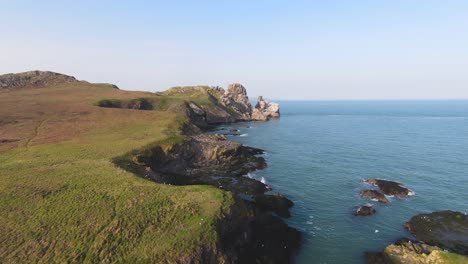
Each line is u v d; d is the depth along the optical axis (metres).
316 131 116.62
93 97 102.56
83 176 32.72
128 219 24.22
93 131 59.31
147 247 21.38
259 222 32.84
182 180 47.38
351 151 76.31
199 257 21.42
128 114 78.81
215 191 29.61
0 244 20.92
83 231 22.62
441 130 119.25
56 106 81.62
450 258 24.00
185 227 23.62
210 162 57.53
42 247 20.83
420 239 31.78
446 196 44.50
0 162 37.81
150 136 55.88
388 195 44.75
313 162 64.44
